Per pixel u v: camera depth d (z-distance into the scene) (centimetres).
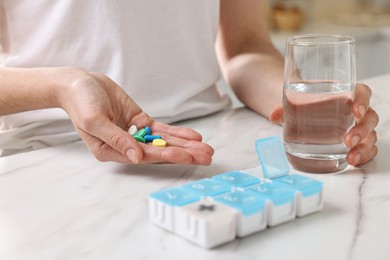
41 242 69
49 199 78
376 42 242
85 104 84
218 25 117
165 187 81
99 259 67
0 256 67
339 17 258
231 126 103
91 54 104
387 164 87
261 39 120
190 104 109
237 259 67
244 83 112
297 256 67
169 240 69
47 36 102
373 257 67
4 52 104
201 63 112
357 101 84
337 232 71
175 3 107
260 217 70
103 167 86
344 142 83
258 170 82
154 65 107
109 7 102
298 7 250
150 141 86
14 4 101
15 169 86
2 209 76
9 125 104
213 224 67
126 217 74
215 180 76
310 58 81
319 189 74
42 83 90
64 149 93
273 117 96
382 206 76
